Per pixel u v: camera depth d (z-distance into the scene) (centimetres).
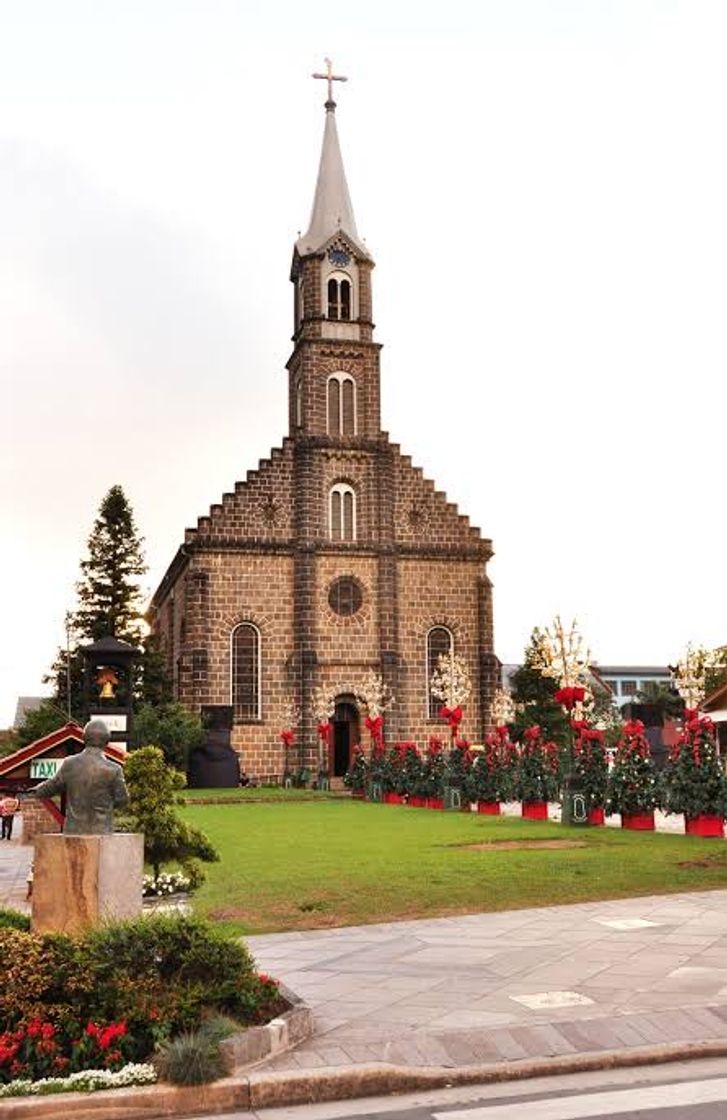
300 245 6900
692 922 1584
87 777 1301
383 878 2050
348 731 6450
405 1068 959
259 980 1091
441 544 6606
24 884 2231
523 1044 1007
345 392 6662
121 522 7100
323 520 6462
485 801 4081
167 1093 905
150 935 1068
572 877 2023
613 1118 846
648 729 6019
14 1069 942
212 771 5822
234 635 6256
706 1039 1020
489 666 6506
